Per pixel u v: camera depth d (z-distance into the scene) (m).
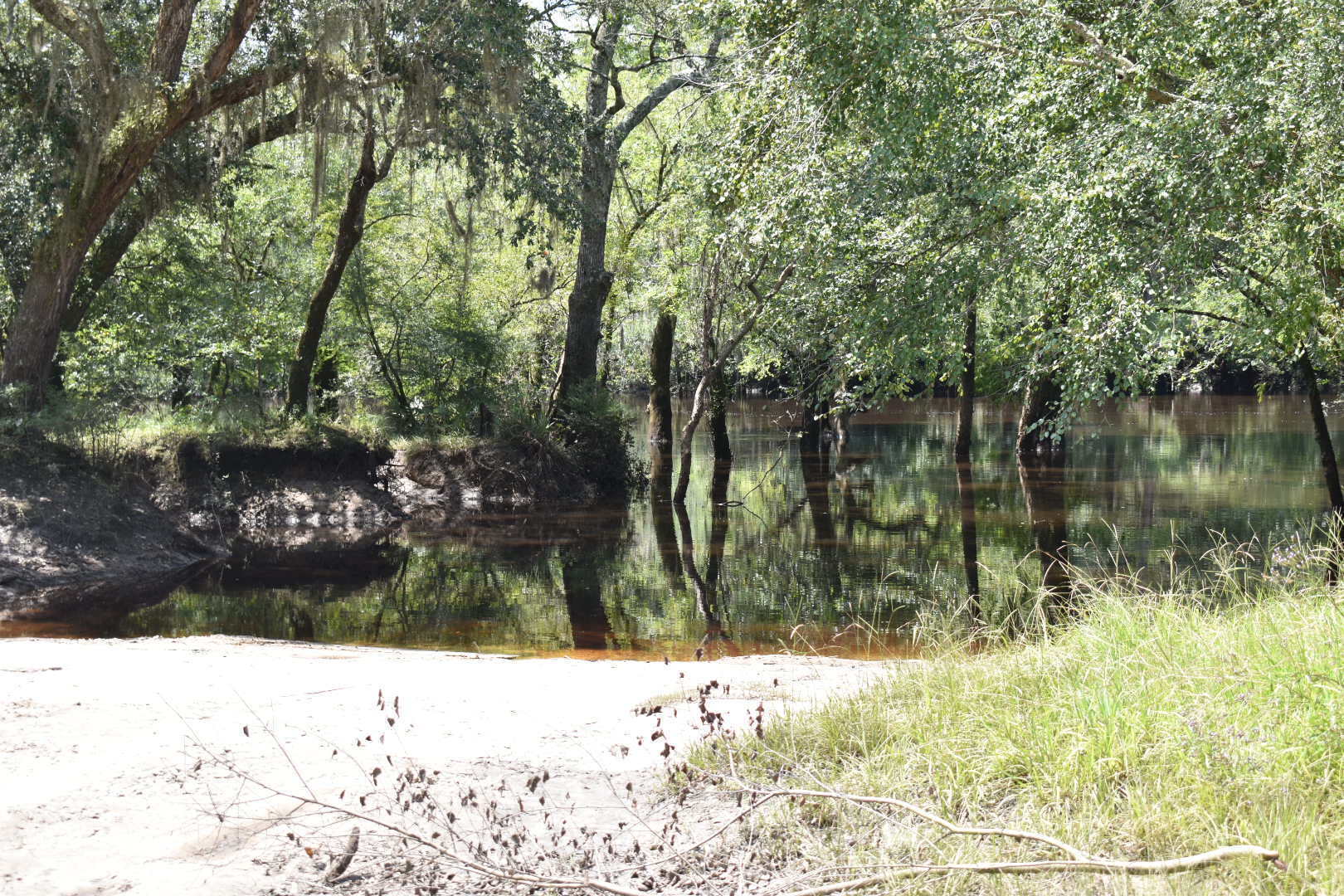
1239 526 18.12
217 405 24.86
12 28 17.11
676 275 27.59
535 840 4.56
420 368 30.42
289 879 4.23
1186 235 9.96
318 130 19.05
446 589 16.20
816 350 16.92
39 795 5.12
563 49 22.28
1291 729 4.62
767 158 12.36
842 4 11.48
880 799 4.31
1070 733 4.87
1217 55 10.54
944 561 16.75
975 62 11.94
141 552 18.16
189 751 5.84
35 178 18.94
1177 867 3.69
